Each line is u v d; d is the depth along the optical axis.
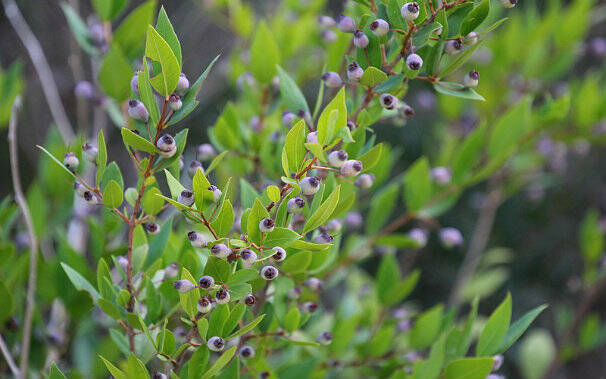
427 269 2.99
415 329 1.08
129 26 1.10
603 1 1.79
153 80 0.86
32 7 2.11
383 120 1.05
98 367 1.10
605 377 2.61
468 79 0.91
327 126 0.86
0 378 1.07
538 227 3.00
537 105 1.86
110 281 0.95
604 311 2.65
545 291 2.93
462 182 1.15
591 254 1.47
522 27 1.60
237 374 0.92
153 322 0.95
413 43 0.90
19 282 1.07
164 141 0.87
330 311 1.59
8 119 1.20
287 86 0.96
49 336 1.08
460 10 0.90
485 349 0.96
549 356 1.58
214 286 0.88
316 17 1.33
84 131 1.21
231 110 1.08
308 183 0.86
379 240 1.15
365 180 0.96
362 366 1.08
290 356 1.12
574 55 1.50
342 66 1.03
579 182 2.90
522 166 1.55
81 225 1.20
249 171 1.10
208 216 0.87
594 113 1.30
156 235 0.98
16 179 1.05
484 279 1.64
